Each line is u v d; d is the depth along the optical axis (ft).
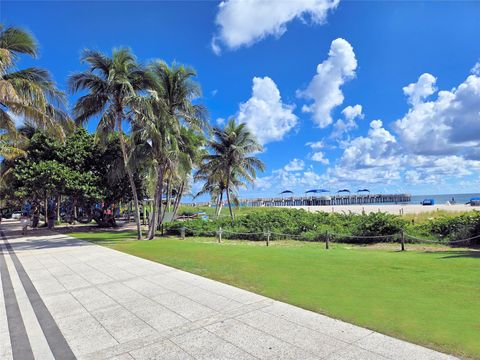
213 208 182.09
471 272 23.67
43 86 54.44
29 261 35.83
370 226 51.08
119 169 78.64
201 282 23.20
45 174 72.28
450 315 15.07
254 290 20.52
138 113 55.72
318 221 65.92
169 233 70.64
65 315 17.49
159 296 20.25
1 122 50.80
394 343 12.41
